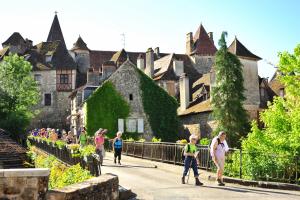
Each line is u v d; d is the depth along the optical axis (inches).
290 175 567.8
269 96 1728.6
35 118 2347.4
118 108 1652.3
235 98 1355.8
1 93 1720.0
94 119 1624.0
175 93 1966.0
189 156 532.7
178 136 1678.2
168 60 2090.3
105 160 890.7
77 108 1899.6
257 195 443.2
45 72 2395.4
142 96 1675.7
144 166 764.0
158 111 1674.5
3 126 1579.7
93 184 310.7
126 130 1647.4
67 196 263.3
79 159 541.3
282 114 816.3
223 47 1384.1
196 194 447.5
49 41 2815.0
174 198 421.7
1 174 249.1
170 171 684.1
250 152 583.5
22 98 1774.1
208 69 2345.0
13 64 1784.0
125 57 2349.9
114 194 361.1
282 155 572.1
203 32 2421.3
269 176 566.3
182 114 1688.0
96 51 2719.0
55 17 2945.4
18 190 251.0
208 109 1502.2
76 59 2600.9
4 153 820.6
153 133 1662.2
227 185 530.9
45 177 257.3
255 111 1590.8
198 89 1779.0
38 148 1129.4
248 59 1669.5
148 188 493.4
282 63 877.2
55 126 2353.6
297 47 873.5
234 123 1337.4
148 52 2065.7
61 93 2380.7
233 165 594.6
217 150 522.0
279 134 794.8
